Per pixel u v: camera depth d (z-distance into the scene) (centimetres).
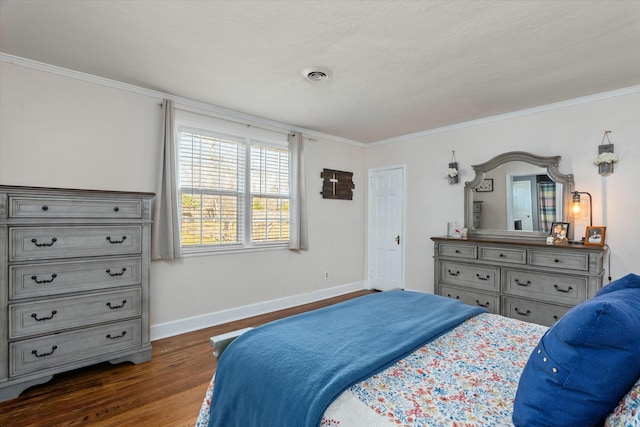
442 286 365
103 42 217
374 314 190
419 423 94
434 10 180
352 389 111
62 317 225
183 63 247
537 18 186
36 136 252
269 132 394
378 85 285
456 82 278
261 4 175
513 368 128
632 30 197
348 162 498
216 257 352
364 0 172
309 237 446
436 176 428
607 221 296
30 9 181
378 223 506
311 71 258
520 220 344
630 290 115
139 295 259
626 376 80
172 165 312
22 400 208
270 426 113
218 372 146
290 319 181
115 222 247
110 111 285
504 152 364
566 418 84
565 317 94
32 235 213
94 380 234
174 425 187
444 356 138
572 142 317
